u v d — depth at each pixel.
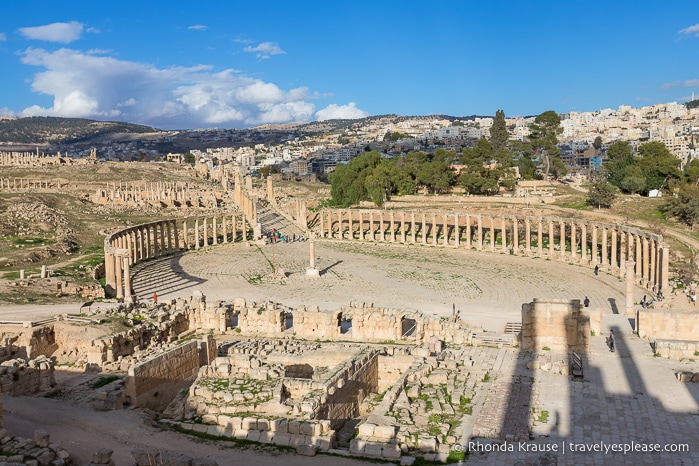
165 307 69.44
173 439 33.59
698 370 48.44
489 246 134.00
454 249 136.25
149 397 40.84
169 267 118.88
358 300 87.94
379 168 185.00
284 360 50.16
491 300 87.31
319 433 33.59
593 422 38.53
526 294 91.25
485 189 181.25
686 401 42.06
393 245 145.38
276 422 34.03
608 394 43.62
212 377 40.91
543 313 54.78
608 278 100.12
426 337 62.38
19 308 70.06
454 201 175.88
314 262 113.50
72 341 57.34
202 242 153.75
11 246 118.94
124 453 31.25
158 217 181.50
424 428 36.69
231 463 30.69
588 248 127.38
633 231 97.38
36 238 128.62
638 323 58.22
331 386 38.97
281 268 114.31
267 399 37.28
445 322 61.88
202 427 34.81
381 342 63.44
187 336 66.44
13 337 54.97
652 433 36.72
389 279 104.88
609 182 179.75
